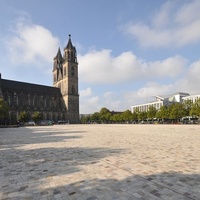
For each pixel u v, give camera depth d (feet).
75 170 27.09
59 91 477.77
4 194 19.66
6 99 389.60
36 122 366.22
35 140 66.74
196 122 268.62
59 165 30.12
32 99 425.69
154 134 81.82
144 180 22.27
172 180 22.09
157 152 38.55
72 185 21.45
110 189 20.03
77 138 70.38
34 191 20.17
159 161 30.89
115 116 436.35
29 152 42.34
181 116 280.10
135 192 19.12
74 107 455.63
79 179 23.27
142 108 581.12
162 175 23.90
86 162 31.53
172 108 291.38
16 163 32.19
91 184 21.54
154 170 26.00
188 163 29.32
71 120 447.83
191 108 261.44
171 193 18.70
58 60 495.82
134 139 62.69
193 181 21.70
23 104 410.72
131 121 420.77
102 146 48.16
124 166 28.40
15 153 41.47
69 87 451.12
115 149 43.14
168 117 297.33
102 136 76.28
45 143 57.52
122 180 22.48
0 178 24.47
